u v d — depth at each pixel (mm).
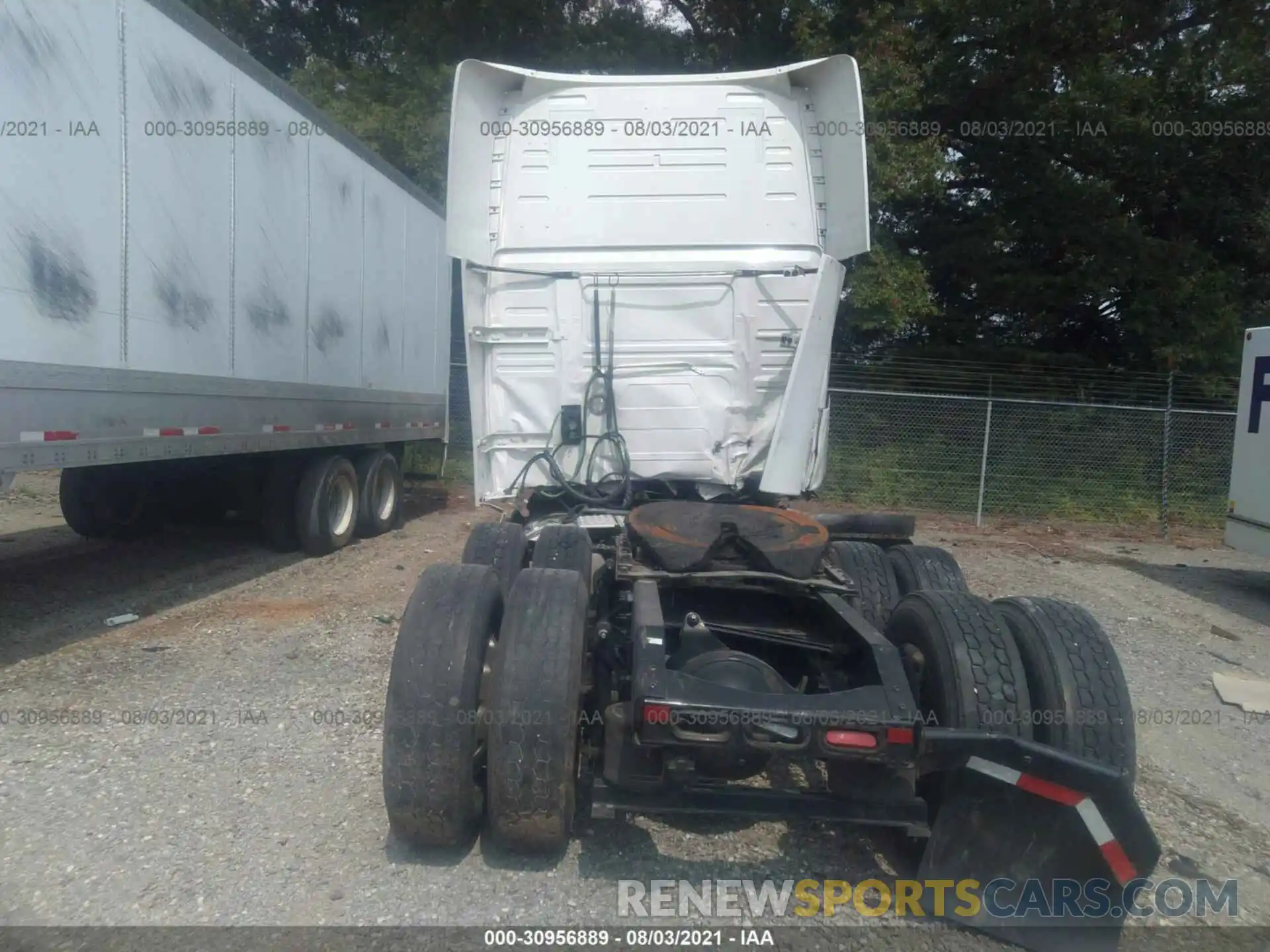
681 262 5852
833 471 15086
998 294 16531
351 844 3863
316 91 17000
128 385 6379
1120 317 16453
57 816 4012
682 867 3777
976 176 16859
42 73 5531
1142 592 9867
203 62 7113
